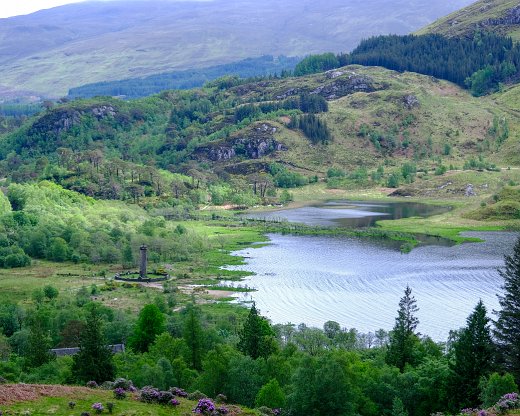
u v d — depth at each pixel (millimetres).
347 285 195750
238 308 169375
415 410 90938
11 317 148250
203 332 112688
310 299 179875
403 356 105812
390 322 156375
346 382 81500
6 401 63125
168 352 106625
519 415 65938
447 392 91188
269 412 74375
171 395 68500
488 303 171000
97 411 63125
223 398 74875
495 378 83312
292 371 91000
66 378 94812
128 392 70188
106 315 149125
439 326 150250
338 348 120750
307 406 79875
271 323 149875
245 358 91750
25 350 122688
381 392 90812
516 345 99125
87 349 94250
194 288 195125
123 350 125438
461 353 92438
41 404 63469
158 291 193250
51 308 159625
